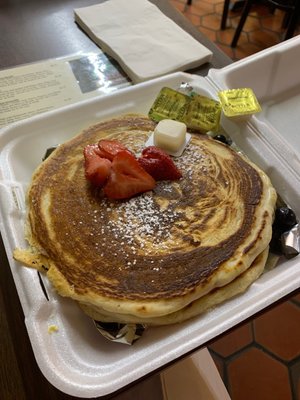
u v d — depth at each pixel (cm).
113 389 17
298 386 41
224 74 32
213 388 29
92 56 36
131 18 39
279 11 80
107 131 27
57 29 39
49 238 22
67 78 34
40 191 24
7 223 23
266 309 20
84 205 23
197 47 36
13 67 35
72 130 28
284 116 37
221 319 19
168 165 24
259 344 43
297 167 26
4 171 25
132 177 23
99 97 29
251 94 29
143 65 34
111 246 21
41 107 32
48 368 18
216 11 80
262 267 21
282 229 23
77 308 20
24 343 21
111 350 19
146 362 18
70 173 25
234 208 23
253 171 25
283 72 36
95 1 43
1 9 41
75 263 21
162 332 19
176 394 26
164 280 20
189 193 24
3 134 27
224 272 20
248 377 41
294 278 21
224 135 29
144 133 27
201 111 28
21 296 20
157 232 22
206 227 22
